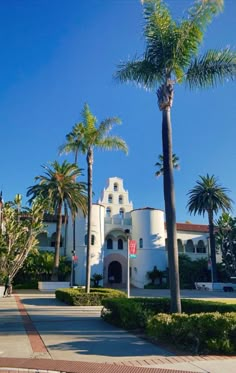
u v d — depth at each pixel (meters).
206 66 13.07
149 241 49.25
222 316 8.05
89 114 22.25
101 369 6.45
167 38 12.79
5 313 15.90
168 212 11.70
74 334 10.19
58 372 6.33
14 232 28.50
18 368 6.52
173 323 8.52
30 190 37.09
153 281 47.81
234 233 50.06
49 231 48.62
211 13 12.59
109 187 57.16
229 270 49.66
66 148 22.45
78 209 39.53
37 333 10.38
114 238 51.59
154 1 12.87
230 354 7.56
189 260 51.56
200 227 59.72
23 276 40.56
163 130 12.54
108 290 21.81
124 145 22.41
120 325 11.63
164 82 12.93
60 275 42.56
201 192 47.59
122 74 13.40
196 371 6.26
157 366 6.62
